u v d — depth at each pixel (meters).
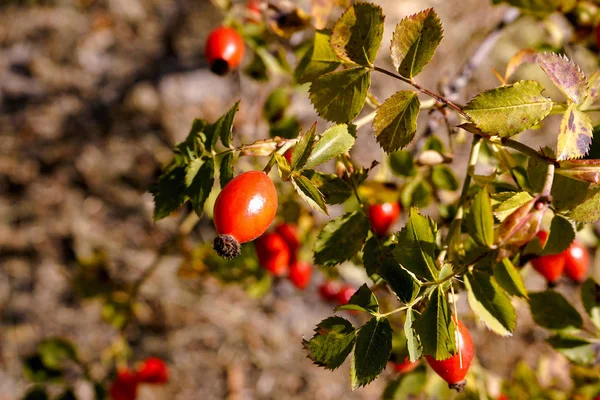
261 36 0.44
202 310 0.84
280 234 0.45
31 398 0.51
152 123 0.92
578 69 0.30
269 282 0.52
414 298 0.29
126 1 0.99
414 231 0.29
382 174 0.42
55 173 0.90
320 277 0.87
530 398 0.46
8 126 0.92
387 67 0.87
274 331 0.85
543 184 0.30
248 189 0.29
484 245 0.29
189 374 0.82
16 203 0.88
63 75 0.95
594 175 0.29
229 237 0.29
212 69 0.44
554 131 0.88
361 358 0.29
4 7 0.99
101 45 0.97
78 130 0.92
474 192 0.33
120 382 0.53
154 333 0.83
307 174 0.31
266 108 0.46
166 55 0.96
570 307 0.37
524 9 0.41
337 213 0.69
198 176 0.32
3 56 0.96
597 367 0.43
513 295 0.29
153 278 0.82
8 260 0.85
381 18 0.30
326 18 0.41
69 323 0.83
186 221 0.55
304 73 0.33
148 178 0.89
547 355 0.80
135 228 0.86
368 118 0.32
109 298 0.56
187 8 0.99
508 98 0.29
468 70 0.44
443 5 0.93
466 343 0.31
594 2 0.41
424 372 0.42
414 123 0.30
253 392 0.82
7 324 0.82
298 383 0.83
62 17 0.98
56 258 0.86
